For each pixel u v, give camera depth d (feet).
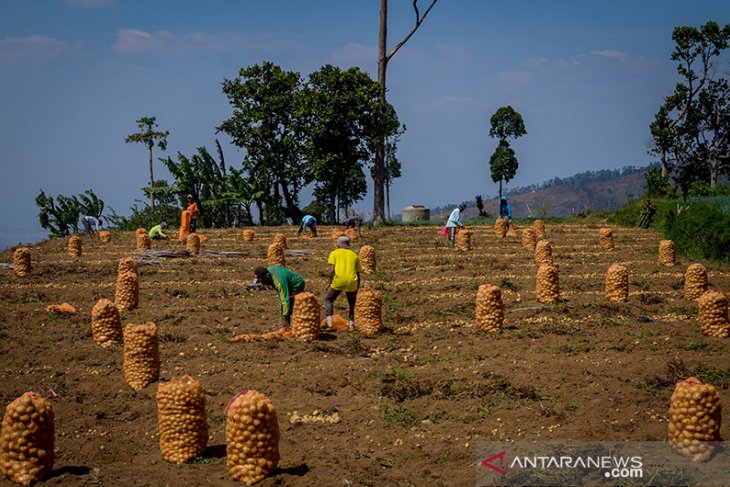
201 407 29.73
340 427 32.19
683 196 141.79
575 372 37.52
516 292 64.59
